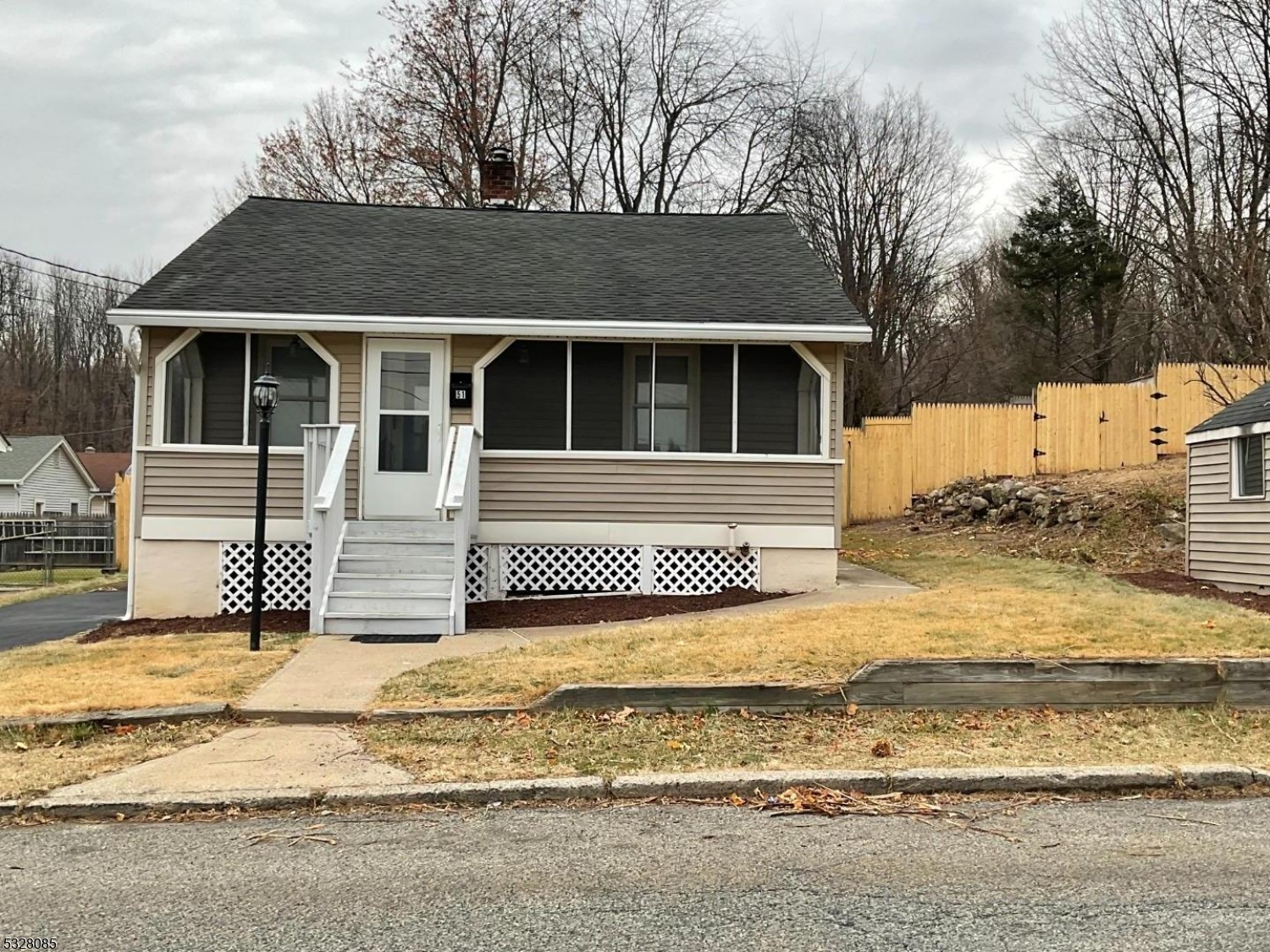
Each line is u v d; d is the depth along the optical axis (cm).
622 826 500
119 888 417
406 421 1188
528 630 1007
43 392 5484
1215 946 355
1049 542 1570
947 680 688
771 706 678
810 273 1337
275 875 432
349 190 3105
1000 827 500
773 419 1223
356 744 626
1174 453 2052
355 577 1024
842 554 1612
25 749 617
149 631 1050
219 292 1166
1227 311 1916
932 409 2100
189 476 1150
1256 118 2414
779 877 429
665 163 3316
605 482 1197
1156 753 607
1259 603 1075
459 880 425
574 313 1182
